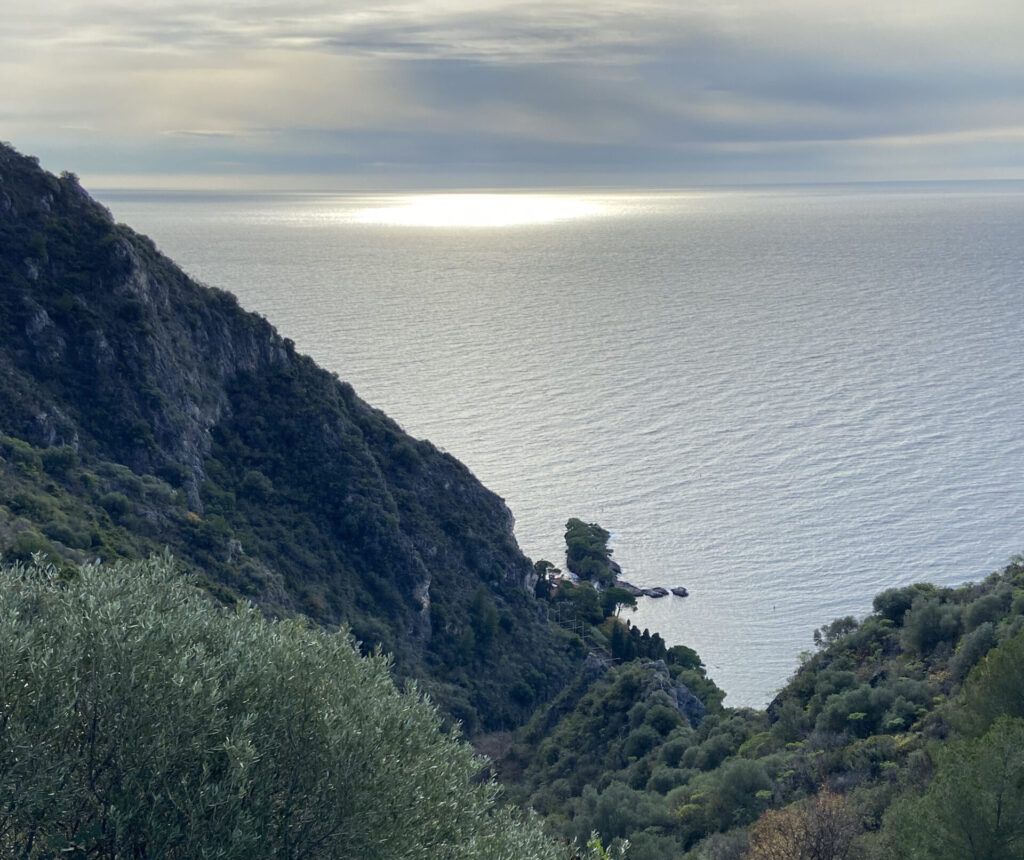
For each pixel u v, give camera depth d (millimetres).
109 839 20234
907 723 51625
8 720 19969
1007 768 31406
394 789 22500
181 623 23000
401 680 84312
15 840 19875
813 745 53438
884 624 72875
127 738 20250
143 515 77062
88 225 94250
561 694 89625
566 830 51969
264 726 22312
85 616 21688
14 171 92188
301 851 21578
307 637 25344
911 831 32500
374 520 95750
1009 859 30516
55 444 80938
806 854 36562
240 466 95375
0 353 83500
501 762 79750
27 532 60062
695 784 55312
